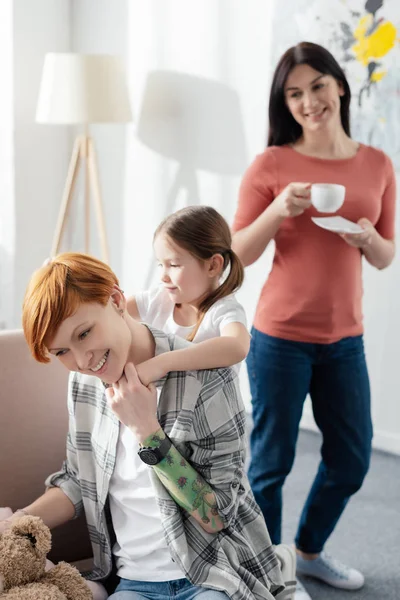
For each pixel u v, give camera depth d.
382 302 3.38
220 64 3.67
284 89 2.30
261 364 2.30
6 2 3.88
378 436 3.47
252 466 2.36
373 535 2.76
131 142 4.07
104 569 1.53
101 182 4.25
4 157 4.05
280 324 2.27
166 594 1.42
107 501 1.51
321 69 2.24
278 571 1.48
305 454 3.38
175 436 1.37
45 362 1.31
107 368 1.31
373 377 3.45
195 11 3.71
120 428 1.46
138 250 4.15
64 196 3.88
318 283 2.25
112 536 1.54
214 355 1.42
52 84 3.68
